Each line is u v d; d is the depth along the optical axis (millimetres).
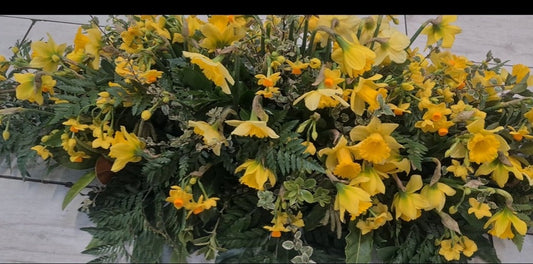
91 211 1082
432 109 1012
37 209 1115
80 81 1139
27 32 1527
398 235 1045
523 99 1104
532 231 1108
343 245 1043
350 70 998
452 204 1054
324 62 1099
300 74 1059
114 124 1129
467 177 1022
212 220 1057
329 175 963
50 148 1129
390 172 1020
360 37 1110
